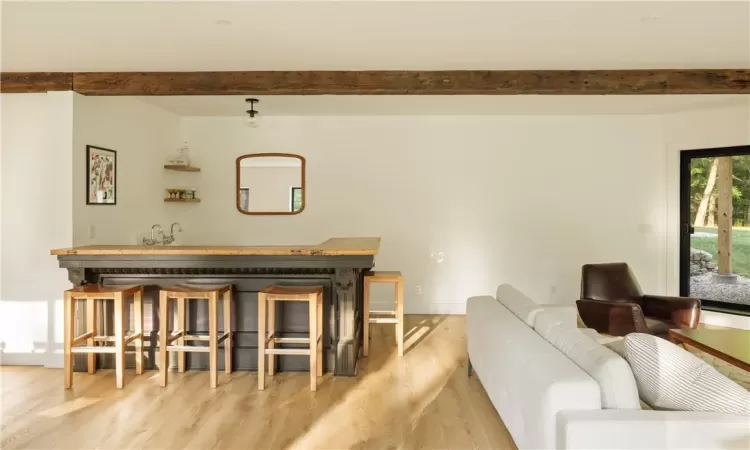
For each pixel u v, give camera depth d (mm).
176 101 4902
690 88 3691
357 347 3764
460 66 3617
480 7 2572
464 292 5668
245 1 2502
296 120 5691
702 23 2779
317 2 2514
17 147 3828
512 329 2443
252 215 5727
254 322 3586
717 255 5254
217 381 3326
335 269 3459
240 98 4766
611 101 4832
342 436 2541
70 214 3797
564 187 5641
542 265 5656
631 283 4262
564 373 1727
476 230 5668
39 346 3820
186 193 5551
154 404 2947
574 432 1518
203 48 3242
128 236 4652
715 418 1536
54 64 3596
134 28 2875
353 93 3865
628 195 5609
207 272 3562
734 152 5062
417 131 5656
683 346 3395
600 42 3104
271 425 2664
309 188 5707
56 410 2855
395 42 3115
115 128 4418
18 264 3836
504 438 2525
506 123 5625
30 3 2520
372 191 5680
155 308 3592
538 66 3623
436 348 4207
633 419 1533
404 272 5672
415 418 2762
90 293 3188
